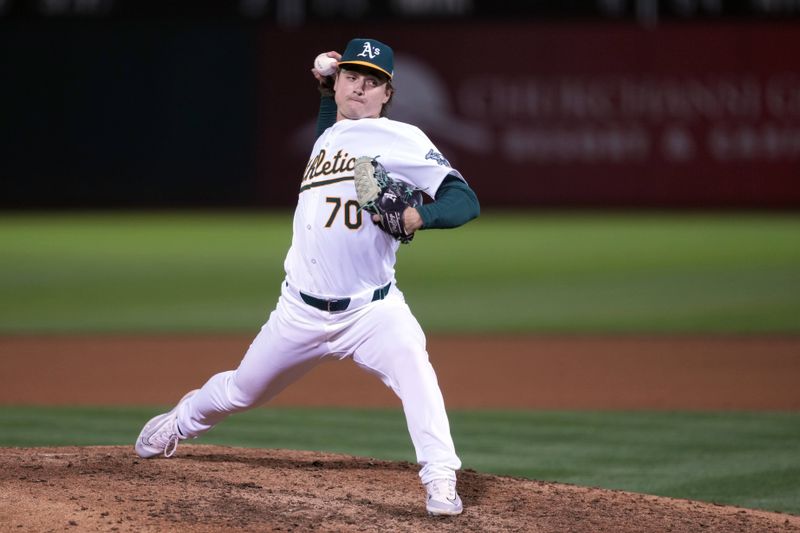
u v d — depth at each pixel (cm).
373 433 2516
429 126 8494
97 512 1485
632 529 1568
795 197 8519
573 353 3647
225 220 8250
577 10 8419
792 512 1909
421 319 4334
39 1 8194
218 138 8425
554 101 8494
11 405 2812
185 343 3797
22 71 8281
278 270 5728
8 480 1642
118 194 8450
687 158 8525
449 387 3108
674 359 3531
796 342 3816
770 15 8369
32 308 4559
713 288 5066
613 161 8550
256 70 8362
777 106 8450
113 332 4016
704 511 1702
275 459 1920
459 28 8406
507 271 5731
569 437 2497
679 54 8438
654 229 7681
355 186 1529
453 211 1522
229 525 1471
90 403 2847
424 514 1580
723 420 2681
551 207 8600
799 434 2530
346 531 1478
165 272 5656
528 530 1530
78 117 8350
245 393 1694
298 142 8431
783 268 5697
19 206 8456
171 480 1686
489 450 2367
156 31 8288
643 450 2367
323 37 8338
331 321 1599
